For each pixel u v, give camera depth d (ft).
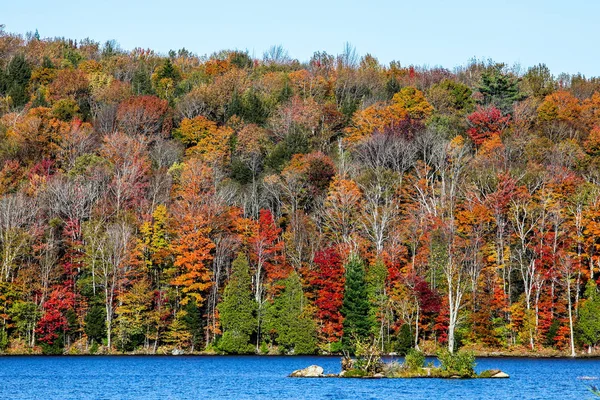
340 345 417.69
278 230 467.11
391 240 453.17
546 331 412.98
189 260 431.84
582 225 428.56
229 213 471.62
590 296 406.00
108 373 313.94
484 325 412.16
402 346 398.62
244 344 419.13
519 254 435.94
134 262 428.56
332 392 245.86
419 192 497.46
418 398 231.09
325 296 421.18
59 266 428.97
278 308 426.10
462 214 445.78
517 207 442.50
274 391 251.19
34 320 409.49
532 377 289.12
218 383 276.62
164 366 348.18
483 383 267.39
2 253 418.92
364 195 504.84
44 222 461.78
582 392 245.24
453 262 402.93
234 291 423.23
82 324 420.36
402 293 415.44
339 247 443.73
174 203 490.08
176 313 432.66
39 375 305.53
